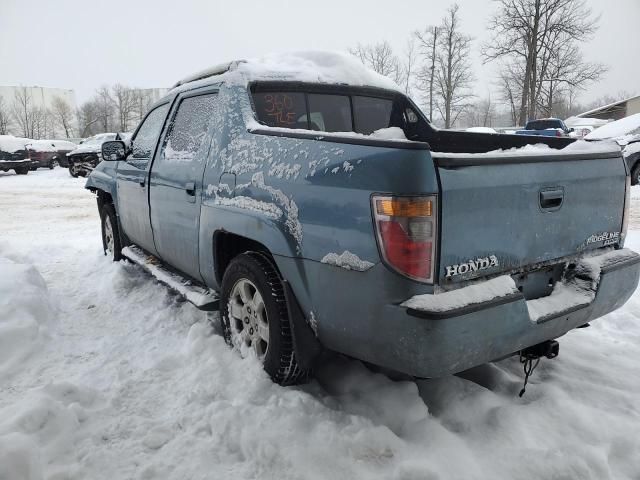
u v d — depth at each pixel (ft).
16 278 14.57
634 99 157.58
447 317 7.31
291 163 9.17
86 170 69.87
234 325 11.22
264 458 8.08
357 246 7.89
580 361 11.32
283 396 9.52
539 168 8.62
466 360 7.81
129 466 8.08
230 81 12.09
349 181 8.02
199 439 8.68
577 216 9.43
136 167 16.06
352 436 8.48
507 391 10.08
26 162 75.05
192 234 12.28
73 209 40.19
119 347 12.51
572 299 9.21
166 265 15.37
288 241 9.03
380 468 7.92
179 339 12.75
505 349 8.29
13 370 11.13
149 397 10.03
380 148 7.77
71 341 12.91
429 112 138.00
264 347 10.50
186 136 13.39
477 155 7.93
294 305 9.31
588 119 137.69
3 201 45.50
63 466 7.99
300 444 8.35
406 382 9.89
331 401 9.64
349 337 8.40
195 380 10.39
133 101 244.63
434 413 9.32
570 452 8.15
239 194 10.27
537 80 127.44
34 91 283.18
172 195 13.12
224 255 11.69
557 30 122.21
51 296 16.03
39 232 29.63
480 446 8.44
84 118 254.68
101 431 8.89
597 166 9.71
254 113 11.30
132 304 15.47
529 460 7.96
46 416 8.73
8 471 7.44
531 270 8.90
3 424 8.42
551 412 9.25
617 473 7.97
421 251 7.38
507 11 124.47
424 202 7.32
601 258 9.85
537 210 8.67
